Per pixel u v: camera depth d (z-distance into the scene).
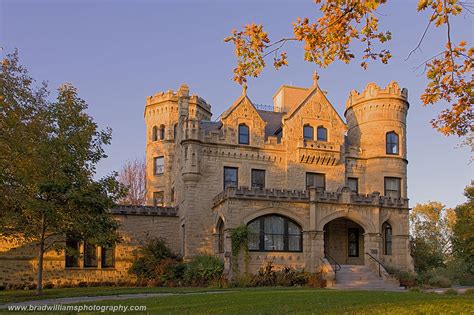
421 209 73.69
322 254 33.16
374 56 11.00
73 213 26.06
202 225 37.09
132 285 34.91
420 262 45.50
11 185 24.03
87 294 23.17
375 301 16.86
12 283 33.50
